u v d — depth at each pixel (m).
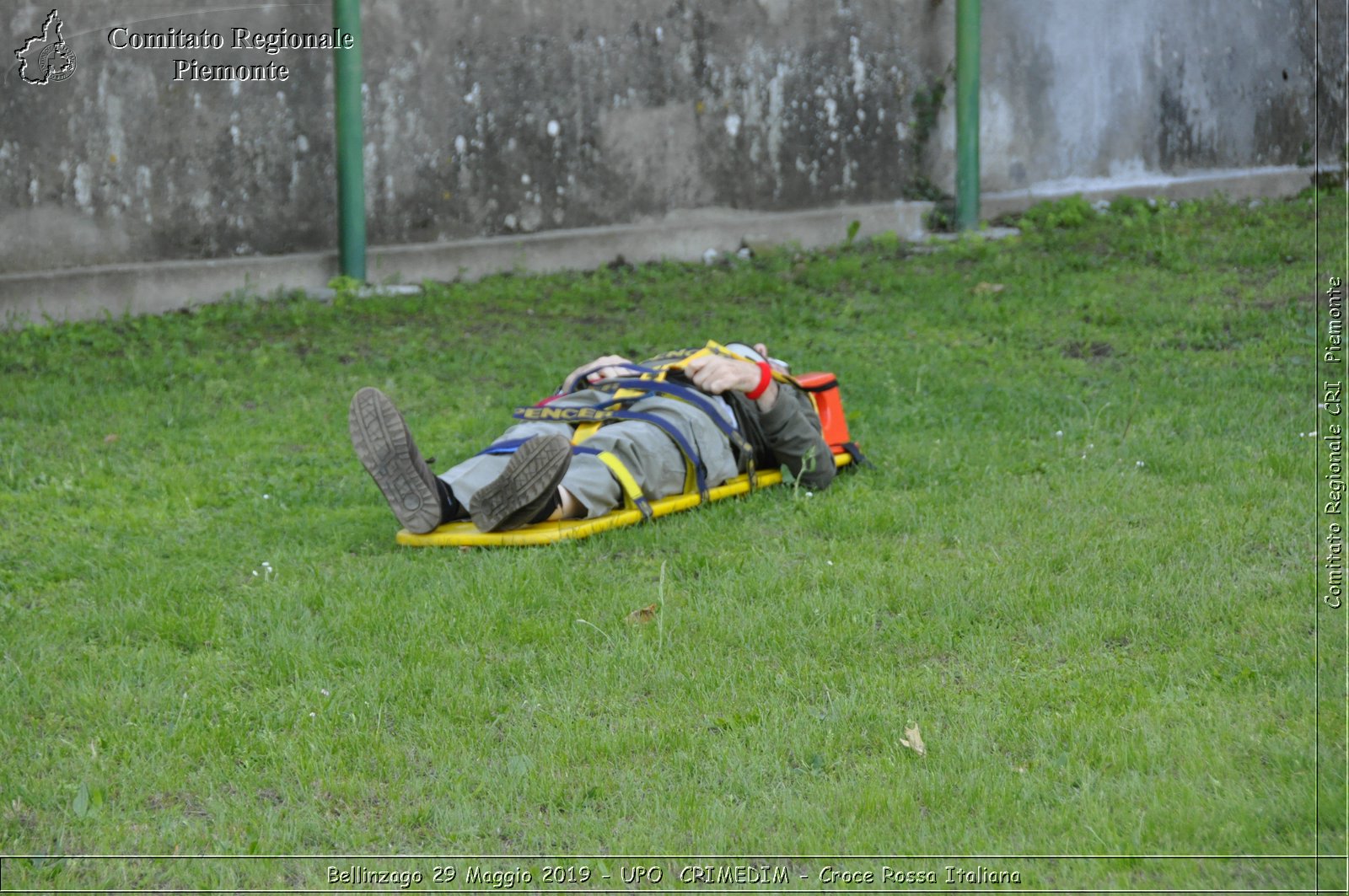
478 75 38.09
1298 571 15.07
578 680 12.75
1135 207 45.06
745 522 17.94
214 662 13.40
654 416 18.38
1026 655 13.20
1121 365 27.23
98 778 11.01
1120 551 15.90
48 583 16.17
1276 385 24.61
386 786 10.94
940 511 18.09
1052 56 44.91
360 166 35.94
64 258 33.56
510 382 27.77
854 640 13.57
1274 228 41.59
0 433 23.69
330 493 20.00
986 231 43.22
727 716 11.96
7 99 32.31
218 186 35.34
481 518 16.58
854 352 29.52
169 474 21.11
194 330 32.28
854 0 42.44
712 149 41.56
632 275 39.47
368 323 33.44
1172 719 11.55
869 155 43.75
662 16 40.09
